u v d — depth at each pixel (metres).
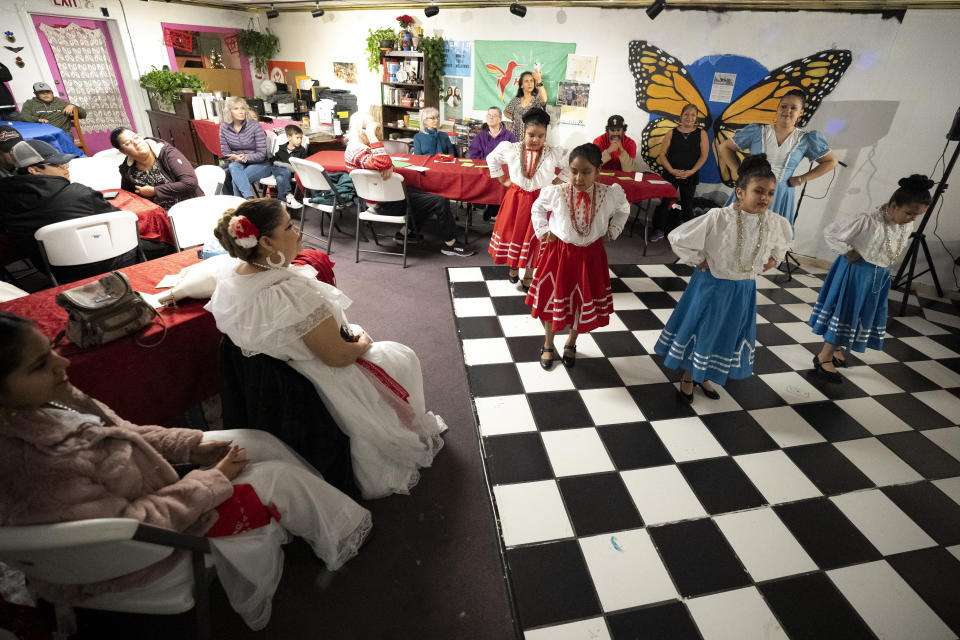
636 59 5.07
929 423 2.50
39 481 0.91
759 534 1.85
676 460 2.19
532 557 1.72
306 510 1.47
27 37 6.38
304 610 1.52
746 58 4.55
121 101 7.51
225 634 1.45
